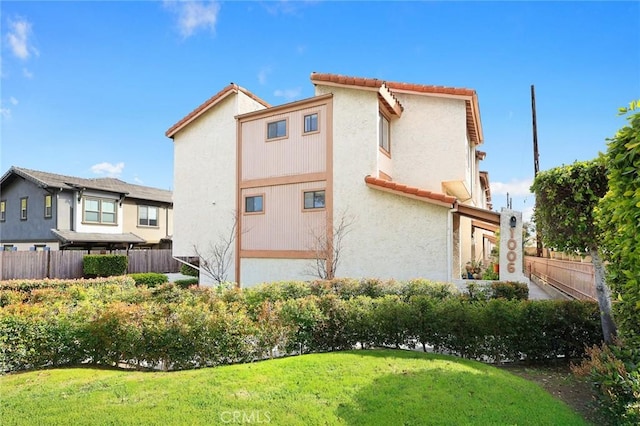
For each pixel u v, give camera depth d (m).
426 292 8.27
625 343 4.27
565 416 4.06
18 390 4.78
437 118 13.75
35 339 5.94
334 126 12.80
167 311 6.18
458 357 6.07
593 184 5.77
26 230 27.19
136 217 30.86
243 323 6.08
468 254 17.81
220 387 4.66
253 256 14.12
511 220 10.18
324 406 4.16
